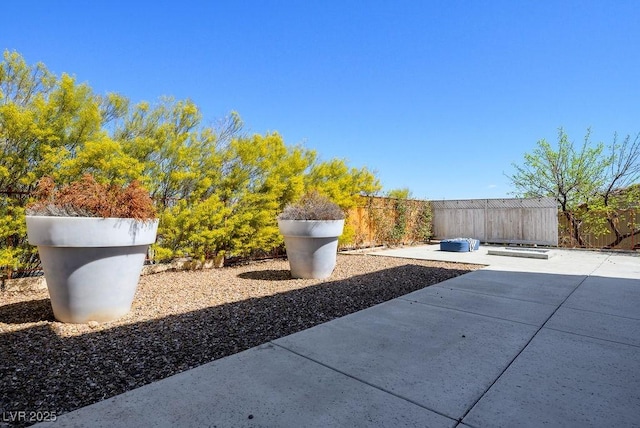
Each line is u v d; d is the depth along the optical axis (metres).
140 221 3.82
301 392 2.18
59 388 2.26
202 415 1.91
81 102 5.47
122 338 3.20
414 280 6.23
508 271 7.16
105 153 5.41
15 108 4.82
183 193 7.27
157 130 6.57
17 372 2.48
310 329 3.46
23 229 4.99
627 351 2.91
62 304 3.58
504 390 2.22
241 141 7.86
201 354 2.86
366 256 10.17
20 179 5.09
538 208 13.53
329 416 1.91
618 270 7.40
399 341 3.12
